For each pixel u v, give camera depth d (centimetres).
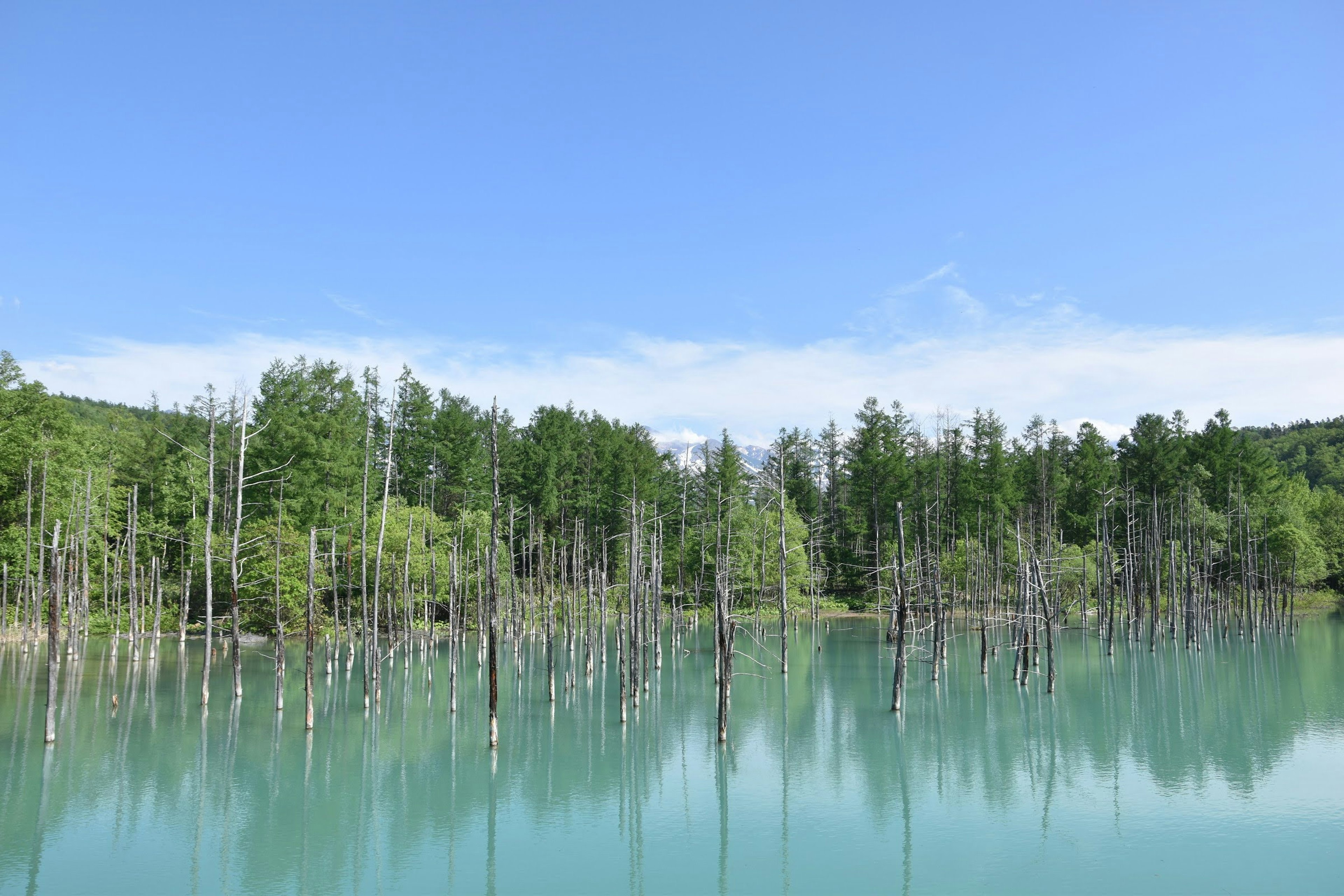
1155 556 6206
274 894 1812
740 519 7462
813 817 2353
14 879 1875
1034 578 4875
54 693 3022
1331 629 7100
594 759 2978
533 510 8238
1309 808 2347
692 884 1880
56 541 3034
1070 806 2419
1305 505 9294
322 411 7788
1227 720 3519
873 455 9275
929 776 2752
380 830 2253
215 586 6266
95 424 8850
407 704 3938
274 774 2750
